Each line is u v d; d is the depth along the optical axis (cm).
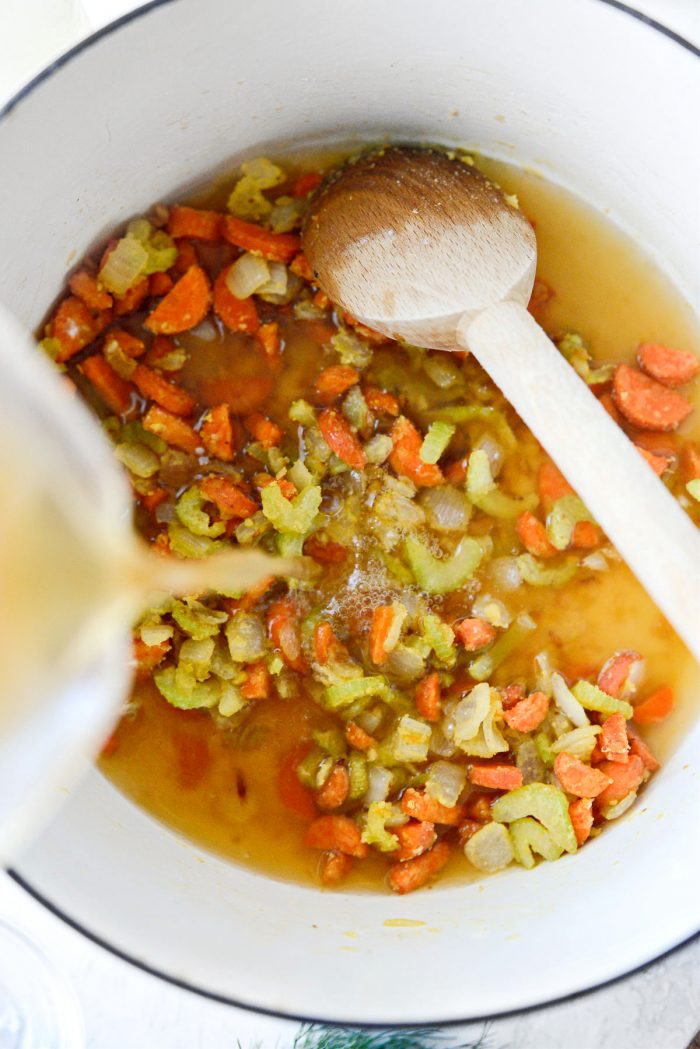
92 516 44
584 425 54
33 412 43
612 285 61
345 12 56
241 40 55
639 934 54
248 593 59
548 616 60
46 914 60
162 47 54
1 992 60
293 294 60
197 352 60
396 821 59
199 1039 59
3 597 42
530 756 59
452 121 60
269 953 55
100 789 58
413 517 59
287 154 61
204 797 59
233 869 59
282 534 59
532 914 57
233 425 60
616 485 53
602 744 59
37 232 56
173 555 59
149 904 55
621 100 58
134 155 57
